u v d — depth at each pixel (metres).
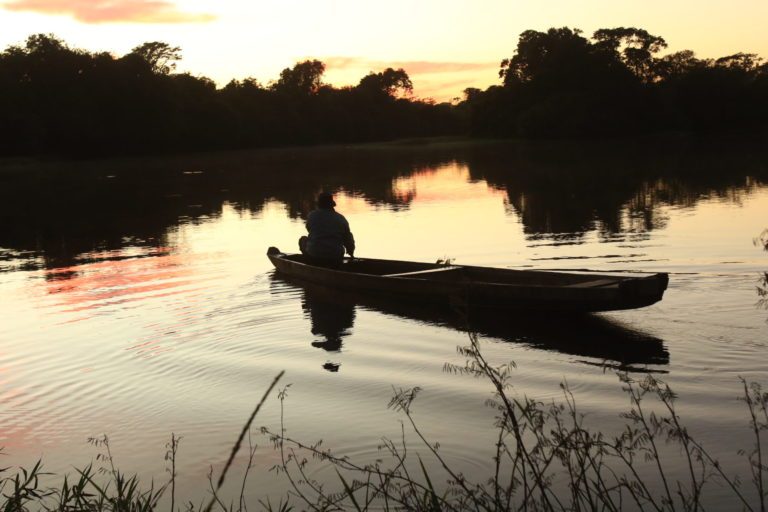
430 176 33.16
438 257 12.65
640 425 5.45
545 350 7.49
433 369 7.02
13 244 16.91
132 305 10.14
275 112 92.81
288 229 17.33
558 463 4.92
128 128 68.56
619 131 84.31
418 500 4.00
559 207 18.94
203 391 6.70
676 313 8.42
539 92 90.38
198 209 22.45
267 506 4.59
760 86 90.62
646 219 15.88
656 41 91.56
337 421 5.87
